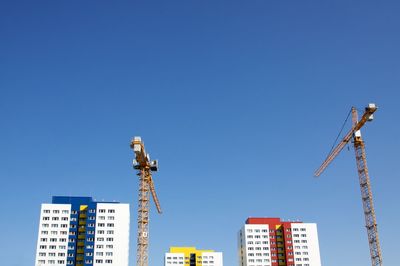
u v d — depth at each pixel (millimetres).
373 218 188000
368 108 191500
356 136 198750
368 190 192125
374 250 185500
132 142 197250
